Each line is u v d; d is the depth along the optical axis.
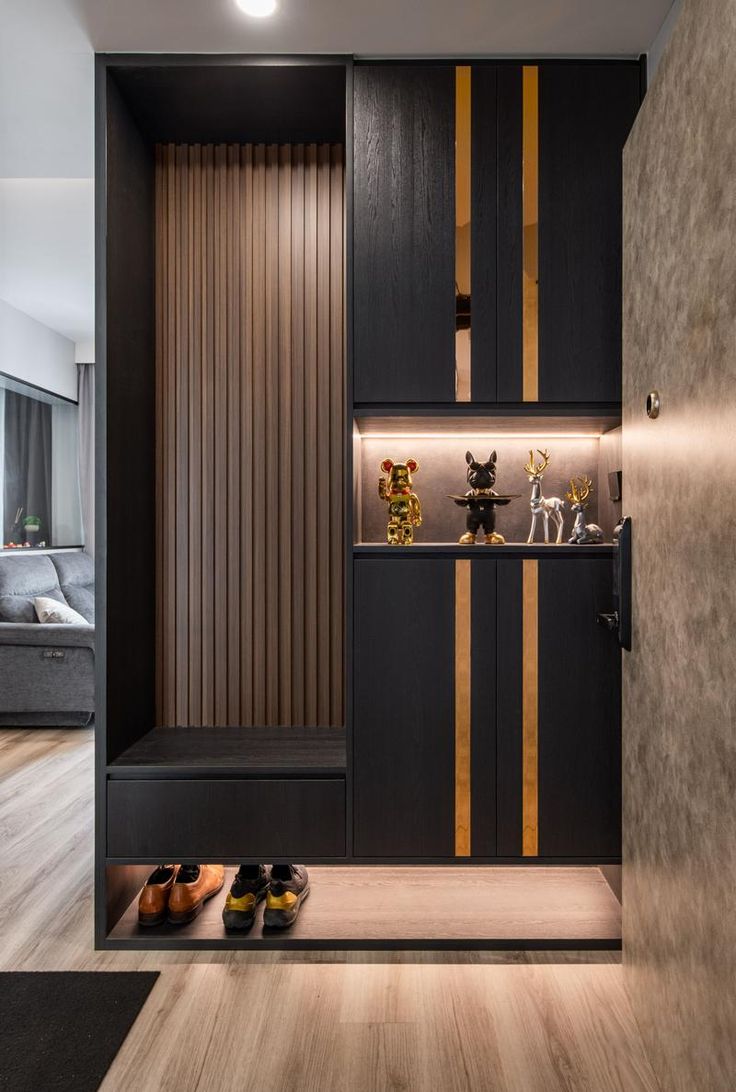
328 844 2.07
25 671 4.39
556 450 2.45
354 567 2.08
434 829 2.07
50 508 6.47
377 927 2.07
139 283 2.33
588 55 2.08
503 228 2.08
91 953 2.01
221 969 1.94
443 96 2.08
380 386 2.08
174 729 2.44
